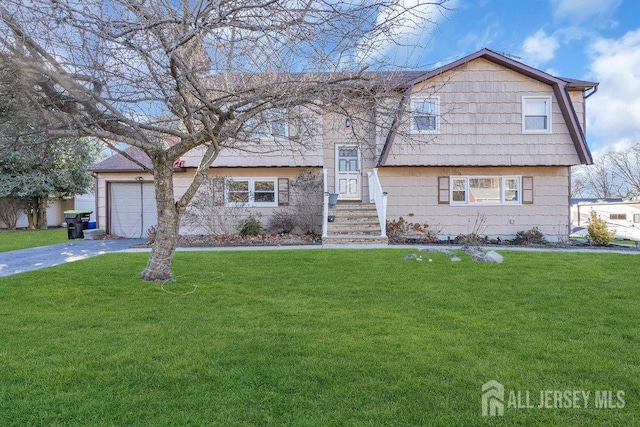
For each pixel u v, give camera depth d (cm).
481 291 538
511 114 1195
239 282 596
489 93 1193
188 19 380
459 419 234
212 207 1289
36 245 1190
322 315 432
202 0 394
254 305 472
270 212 1318
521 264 746
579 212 2181
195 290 545
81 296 512
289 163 1270
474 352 329
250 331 381
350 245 1055
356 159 1341
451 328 389
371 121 577
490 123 1194
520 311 446
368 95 509
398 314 436
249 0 391
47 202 2112
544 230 1280
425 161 1194
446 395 261
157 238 611
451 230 1284
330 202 1253
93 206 2369
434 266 722
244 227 1255
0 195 1855
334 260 788
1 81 404
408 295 518
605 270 687
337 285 575
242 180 1323
